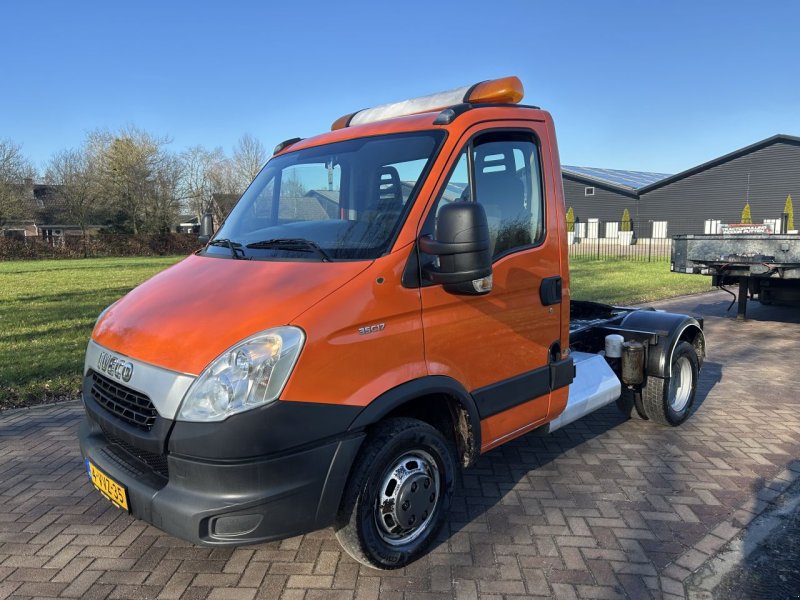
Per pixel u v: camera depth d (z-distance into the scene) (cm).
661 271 2202
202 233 461
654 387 520
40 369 743
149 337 285
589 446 502
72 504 404
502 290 351
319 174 363
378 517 302
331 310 272
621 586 311
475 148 339
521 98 376
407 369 299
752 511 388
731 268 975
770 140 3791
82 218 4897
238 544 260
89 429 330
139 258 4003
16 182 4644
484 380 345
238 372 254
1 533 368
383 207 320
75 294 1628
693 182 4231
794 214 3753
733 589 310
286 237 336
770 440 511
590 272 2172
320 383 267
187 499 256
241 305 277
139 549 348
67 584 315
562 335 404
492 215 347
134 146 4878
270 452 256
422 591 306
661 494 413
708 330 1018
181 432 255
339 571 324
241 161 5169
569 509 393
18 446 508
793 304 1053
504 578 317
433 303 309
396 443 297
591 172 5219
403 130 348
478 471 453
